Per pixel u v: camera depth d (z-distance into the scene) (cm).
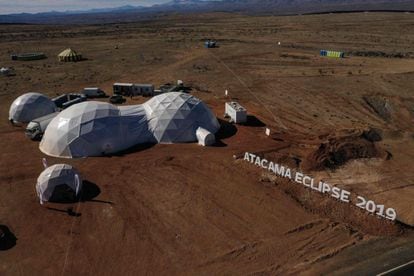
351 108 4059
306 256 1844
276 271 1742
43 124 3262
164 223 2088
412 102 4172
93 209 2202
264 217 2152
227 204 2269
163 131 3083
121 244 1920
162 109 3156
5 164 2750
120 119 3005
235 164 2722
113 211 2184
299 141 3148
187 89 4850
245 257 1836
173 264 1786
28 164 2748
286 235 2000
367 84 4847
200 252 1870
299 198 2348
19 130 3444
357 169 2750
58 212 2175
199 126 3167
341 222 2125
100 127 2873
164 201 2291
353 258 1827
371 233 2028
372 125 3600
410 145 3184
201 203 2273
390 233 2019
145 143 3078
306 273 1727
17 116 3603
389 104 4162
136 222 2092
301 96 4462
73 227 2045
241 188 2434
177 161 2775
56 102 4122
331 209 2230
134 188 2423
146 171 2634
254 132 3338
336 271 1739
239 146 3025
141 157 2836
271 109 4006
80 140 2814
